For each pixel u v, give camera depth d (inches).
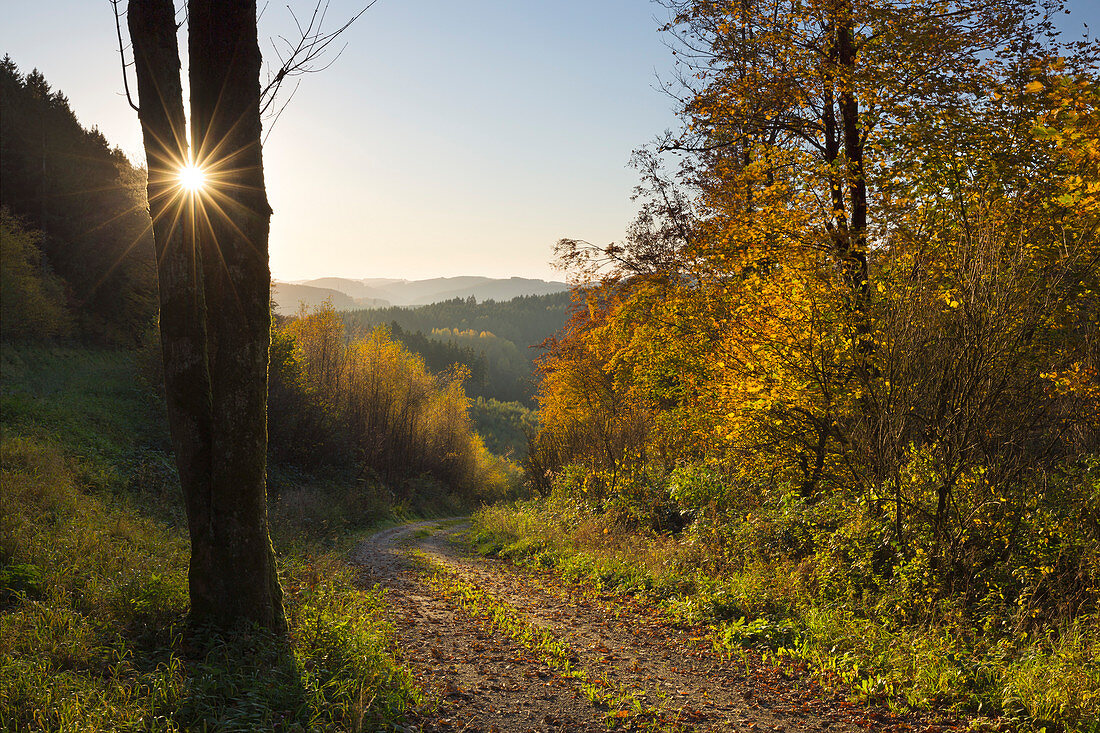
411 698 229.1
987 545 327.0
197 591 254.2
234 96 249.1
